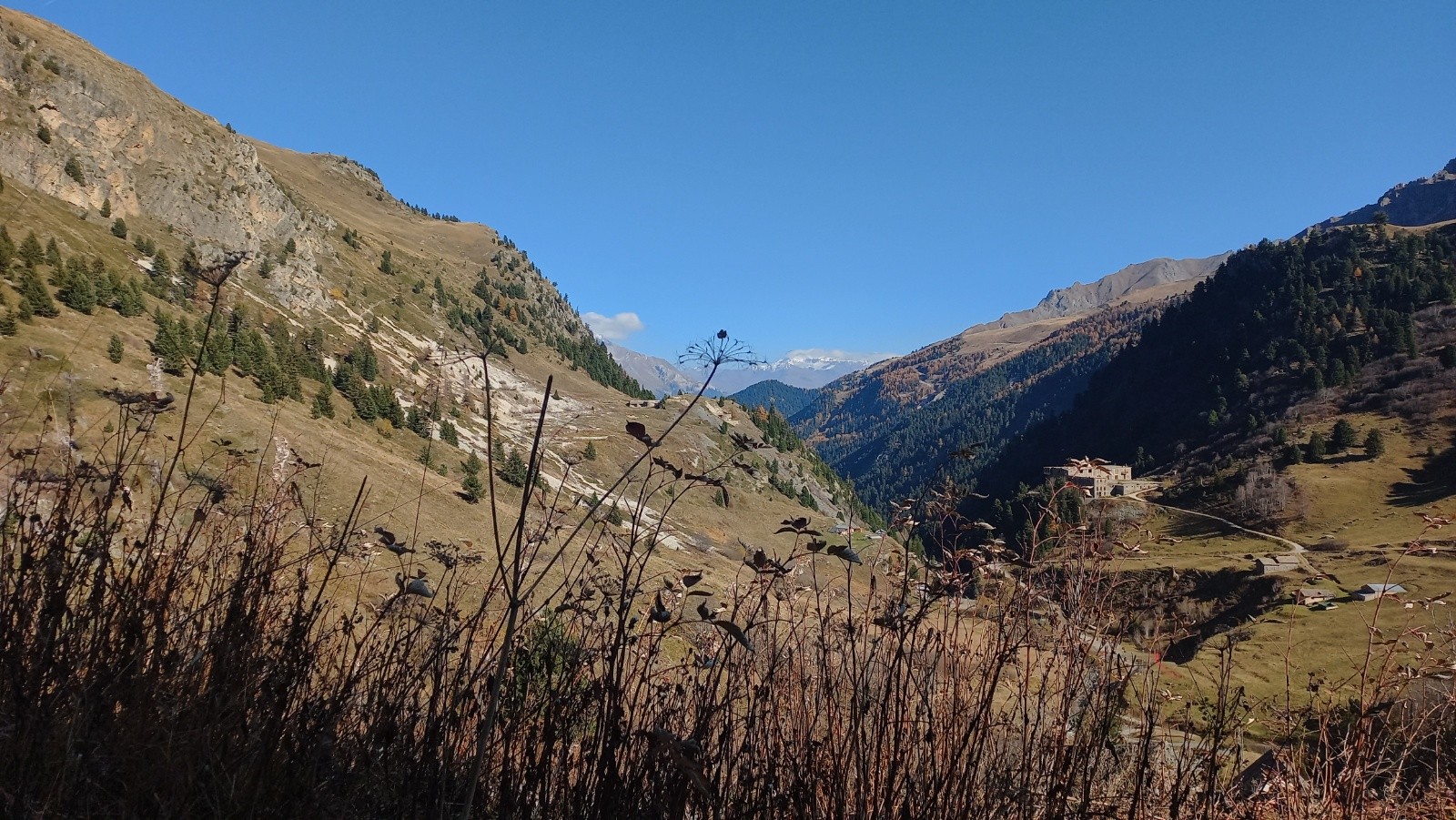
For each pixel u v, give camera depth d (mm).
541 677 2088
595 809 1919
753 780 2086
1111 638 2363
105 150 72000
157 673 1927
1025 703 2326
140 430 2105
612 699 1939
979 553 2316
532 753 2035
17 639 1797
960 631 2338
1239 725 2439
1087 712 2295
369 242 147750
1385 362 102125
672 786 1973
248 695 1933
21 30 73312
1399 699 2480
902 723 2197
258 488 2219
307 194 168875
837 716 2240
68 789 1595
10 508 1890
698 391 1914
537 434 1652
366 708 2023
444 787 1805
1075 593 2359
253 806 1663
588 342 175875
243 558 2090
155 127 81938
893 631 2133
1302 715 2508
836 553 2014
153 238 70375
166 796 1691
